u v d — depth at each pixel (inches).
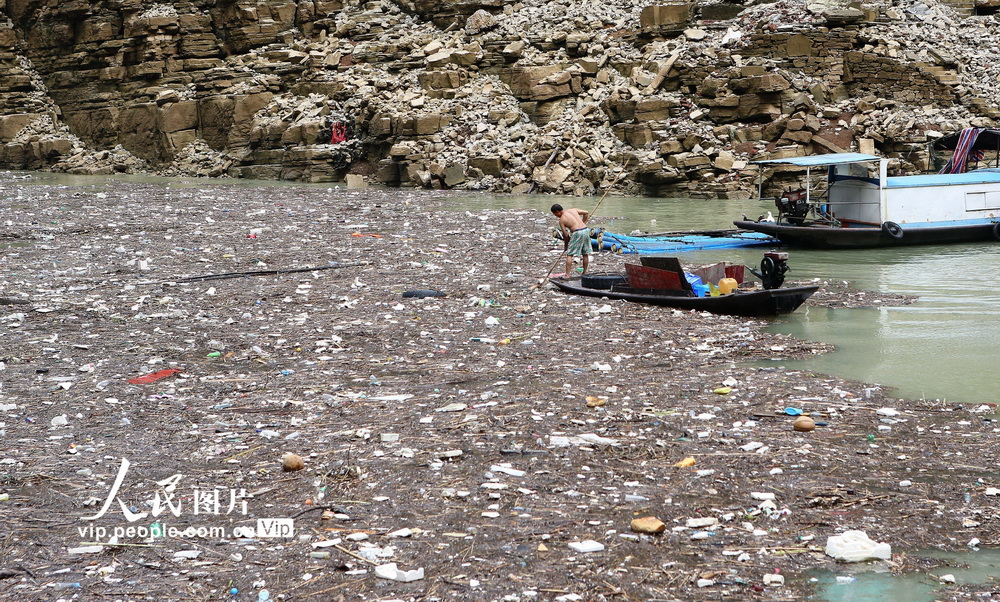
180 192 5733.3
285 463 1099.3
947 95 5689.0
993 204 3371.1
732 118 5802.2
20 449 1171.3
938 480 1066.7
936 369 1587.1
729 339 1818.4
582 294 2288.4
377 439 1211.9
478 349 1736.0
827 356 1691.7
